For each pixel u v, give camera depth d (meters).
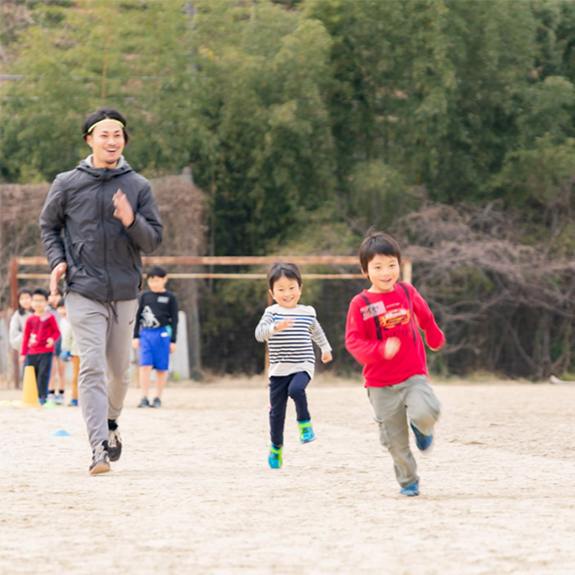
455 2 31.16
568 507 6.15
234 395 22.14
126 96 31.08
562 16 33.66
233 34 31.98
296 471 8.39
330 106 31.66
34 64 29.48
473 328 31.31
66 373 25.16
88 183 8.27
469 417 14.48
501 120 32.69
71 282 8.24
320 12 31.31
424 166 31.86
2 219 28.69
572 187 32.19
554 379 30.52
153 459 9.33
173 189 28.88
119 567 4.36
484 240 30.61
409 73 31.25
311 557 4.56
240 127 30.83
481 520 5.60
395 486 7.33
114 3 30.61
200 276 26.69
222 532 5.23
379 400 6.74
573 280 31.39
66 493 6.81
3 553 4.68
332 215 30.80
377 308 6.69
